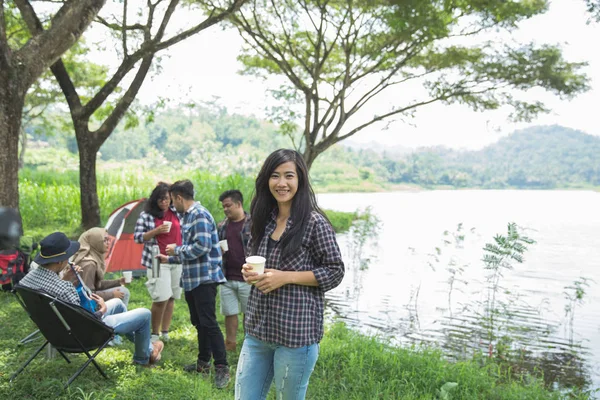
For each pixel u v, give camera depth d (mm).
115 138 97562
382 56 12688
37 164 62781
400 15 10648
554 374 5578
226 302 5043
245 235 4820
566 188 167875
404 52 12422
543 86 12133
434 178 151125
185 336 5516
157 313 5023
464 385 4438
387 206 40688
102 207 14203
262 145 110062
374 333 6762
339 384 4363
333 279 2340
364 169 133000
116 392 3725
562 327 7332
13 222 5887
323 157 131625
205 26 9555
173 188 4273
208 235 4145
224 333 5824
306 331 2340
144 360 4352
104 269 4809
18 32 12523
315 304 2393
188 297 4375
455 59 12430
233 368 4633
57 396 3537
